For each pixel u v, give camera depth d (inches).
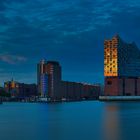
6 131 3846.0
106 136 3344.0
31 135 3479.3
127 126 4279.0
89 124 4635.8
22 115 6904.5
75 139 3191.4
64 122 5032.0
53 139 3193.9
